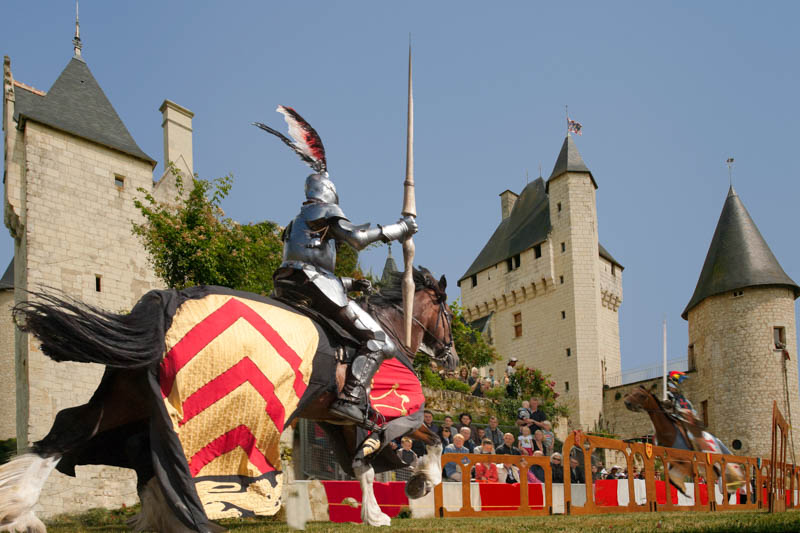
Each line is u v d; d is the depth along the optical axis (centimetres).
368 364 626
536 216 5709
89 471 1938
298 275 631
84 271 2430
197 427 504
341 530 682
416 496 761
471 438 1806
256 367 534
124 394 520
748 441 4022
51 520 1534
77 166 2498
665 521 796
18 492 478
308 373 580
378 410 668
